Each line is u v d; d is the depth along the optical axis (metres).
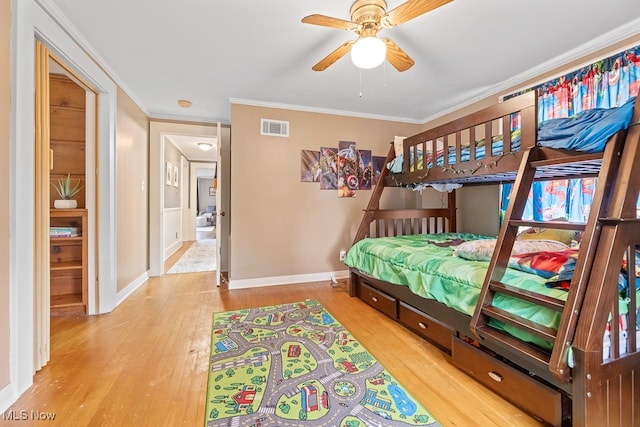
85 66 2.26
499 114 1.91
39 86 1.79
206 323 2.46
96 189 2.65
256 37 2.20
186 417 1.37
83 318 2.56
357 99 3.51
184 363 1.83
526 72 2.77
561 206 2.47
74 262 2.80
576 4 1.83
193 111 3.93
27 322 1.58
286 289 3.47
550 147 1.56
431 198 4.26
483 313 1.53
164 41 2.25
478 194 3.60
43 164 1.82
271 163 3.64
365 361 1.86
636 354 1.22
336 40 2.24
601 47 2.25
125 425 1.32
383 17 1.60
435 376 1.70
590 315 1.13
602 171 1.22
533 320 1.36
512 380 1.42
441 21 2.00
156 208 4.05
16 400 1.48
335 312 2.72
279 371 1.74
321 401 1.47
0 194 1.43
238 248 3.53
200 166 8.31
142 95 3.37
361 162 4.08
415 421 1.33
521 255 1.74
